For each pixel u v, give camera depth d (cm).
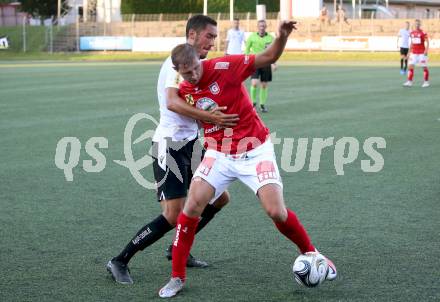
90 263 1027
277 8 10338
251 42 3139
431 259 1023
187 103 898
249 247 1096
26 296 894
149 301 878
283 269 993
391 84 4181
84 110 2922
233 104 886
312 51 8144
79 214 1303
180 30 9206
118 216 1288
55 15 11244
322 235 1150
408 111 2803
